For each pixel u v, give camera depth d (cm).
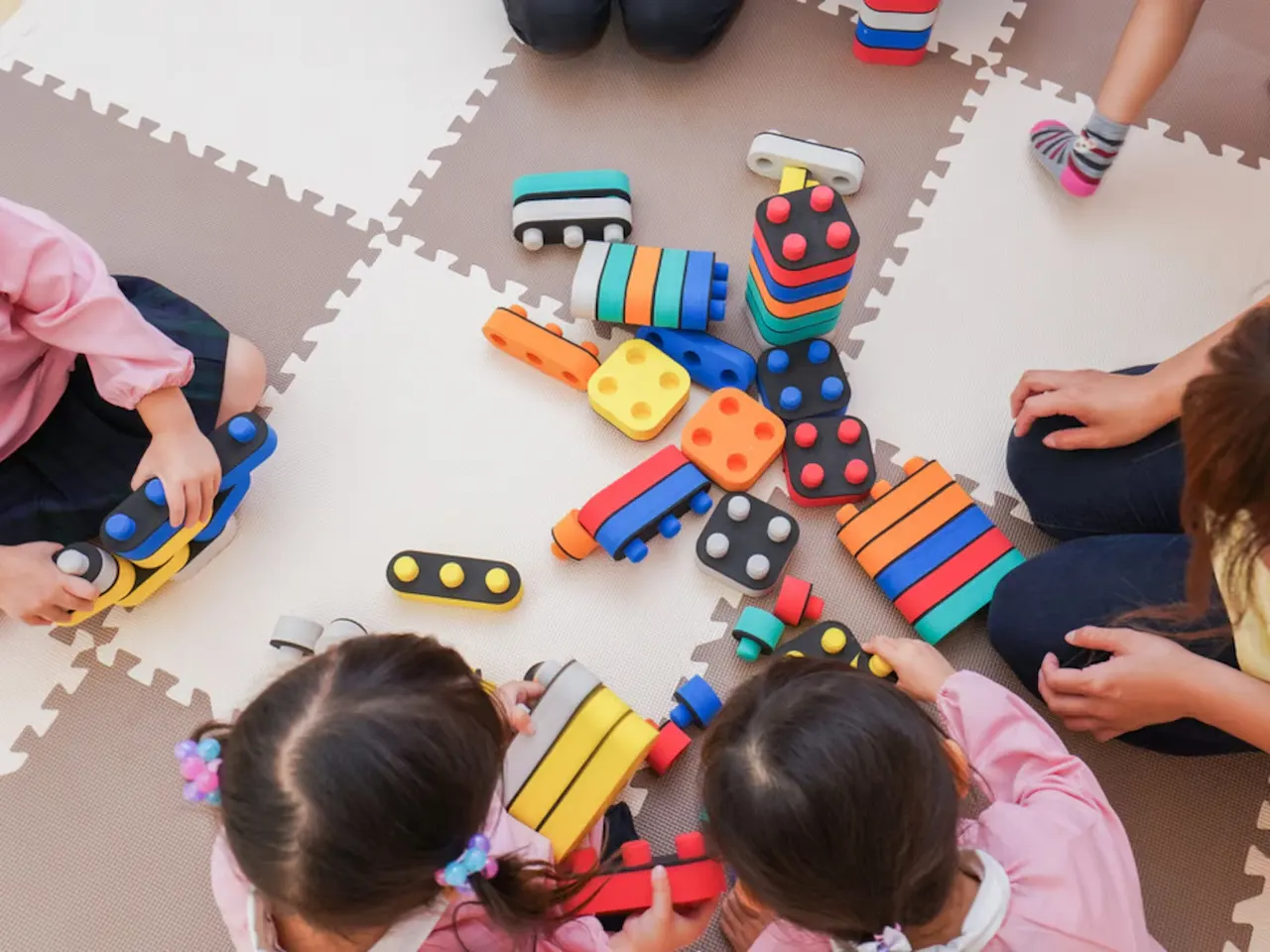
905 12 136
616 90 144
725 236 136
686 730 114
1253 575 85
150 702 116
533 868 86
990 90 143
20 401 108
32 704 116
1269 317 74
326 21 147
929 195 138
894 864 75
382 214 138
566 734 103
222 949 107
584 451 126
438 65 146
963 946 81
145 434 113
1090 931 82
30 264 101
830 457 121
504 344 129
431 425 128
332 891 74
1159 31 118
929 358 130
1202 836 110
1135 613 103
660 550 122
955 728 102
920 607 115
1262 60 143
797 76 145
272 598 120
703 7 133
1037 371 117
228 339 120
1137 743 109
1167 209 136
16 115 142
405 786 72
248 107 143
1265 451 71
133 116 142
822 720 76
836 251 111
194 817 112
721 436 122
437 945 87
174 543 109
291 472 125
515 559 122
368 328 132
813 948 91
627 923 94
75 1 147
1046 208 137
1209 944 106
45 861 110
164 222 137
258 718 74
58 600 104
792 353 126
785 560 118
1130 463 111
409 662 78
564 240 134
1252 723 94
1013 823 89
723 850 80
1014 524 123
